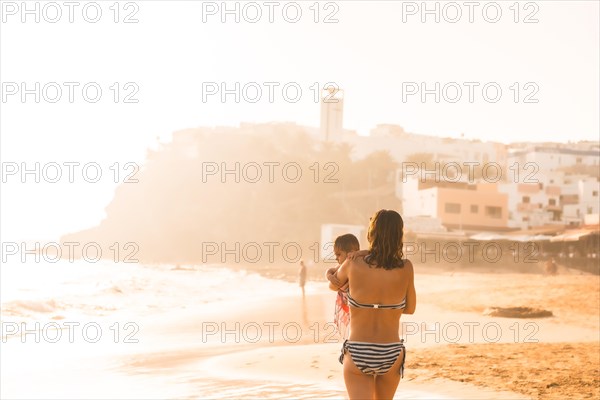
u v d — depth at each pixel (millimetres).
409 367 11086
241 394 9094
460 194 88625
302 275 29000
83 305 25750
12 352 13781
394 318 4840
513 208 95312
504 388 9352
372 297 4789
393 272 4836
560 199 99500
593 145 116688
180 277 61312
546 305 24203
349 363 4801
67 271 83000
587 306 23531
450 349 13250
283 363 11750
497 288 32594
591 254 60219
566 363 11461
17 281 55406
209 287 44031
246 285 47562
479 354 12500
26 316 21109
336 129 153375
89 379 10492
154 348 14555
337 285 5008
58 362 12352
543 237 65188
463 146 134500
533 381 9836
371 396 4738
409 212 93688
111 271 83812
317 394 9086
